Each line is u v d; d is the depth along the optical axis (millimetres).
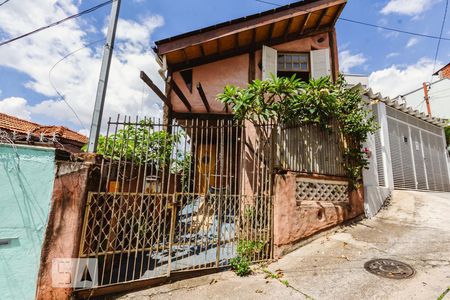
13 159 3238
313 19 8273
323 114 5590
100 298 3303
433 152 9859
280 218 4617
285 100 5418
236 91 5559
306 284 3453
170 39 7137
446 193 8977
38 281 3082
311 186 5395
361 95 7023
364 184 6402
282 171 4980
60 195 3314
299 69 8602
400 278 3307
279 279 3674
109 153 5289
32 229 3184
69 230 3262
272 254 4539
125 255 4688
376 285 3209
